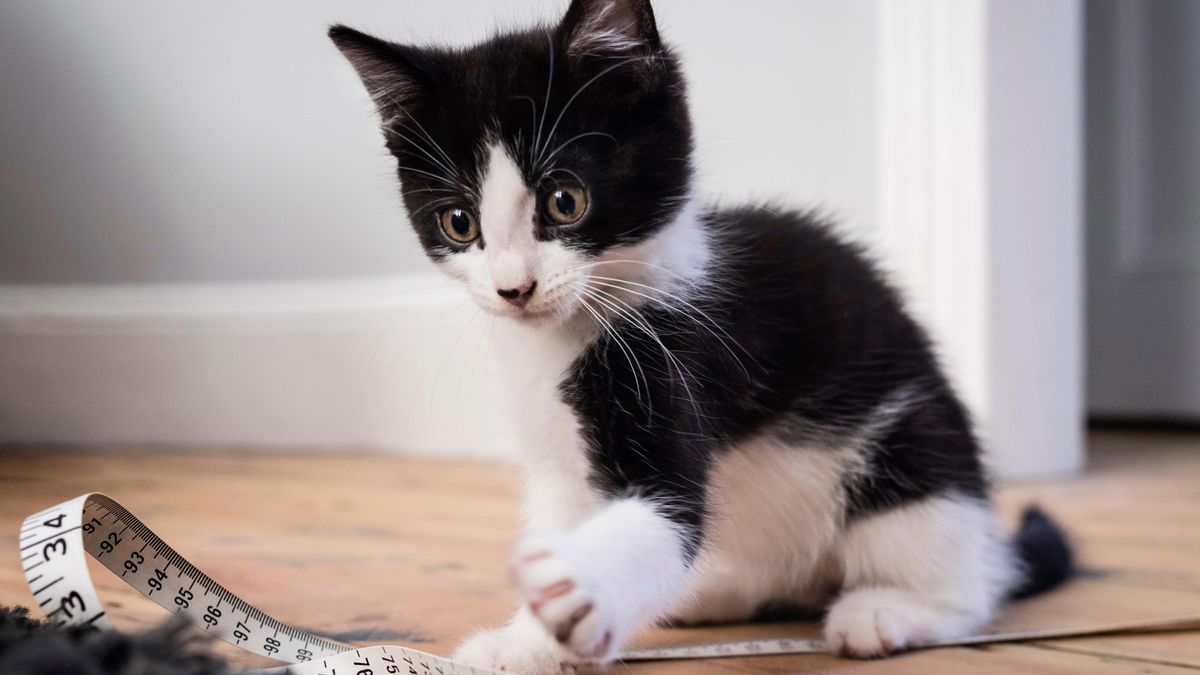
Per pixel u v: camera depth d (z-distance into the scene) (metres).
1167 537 0.93
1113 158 1.70
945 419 0.79
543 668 0.70
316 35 1.34
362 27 1.18
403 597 0.80
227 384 1.46
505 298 0.72
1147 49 1.64
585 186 0.73
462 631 0.75
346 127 1.35
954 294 1.12
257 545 0.90
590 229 0.73
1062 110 1.14
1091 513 1.00
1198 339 1.62
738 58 1.17
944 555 0.77
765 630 0.78
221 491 1.08
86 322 1.47
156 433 1.48
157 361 1.47
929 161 1.11
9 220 1.48
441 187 0.75
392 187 0.83
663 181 0.74
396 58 0.75
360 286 1.40
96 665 0.60
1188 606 0.79
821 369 0.77
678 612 0.75
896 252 1.13
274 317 1.43
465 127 0.73
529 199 0.73
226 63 1.39
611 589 0.65
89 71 1.42
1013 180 1.11
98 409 1.48
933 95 1.10
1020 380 1.15
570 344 0.73
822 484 0.78
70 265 1.49
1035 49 1.11
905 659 0.73
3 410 1.49
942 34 1.09
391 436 1.39
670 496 0.71
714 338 0.74
